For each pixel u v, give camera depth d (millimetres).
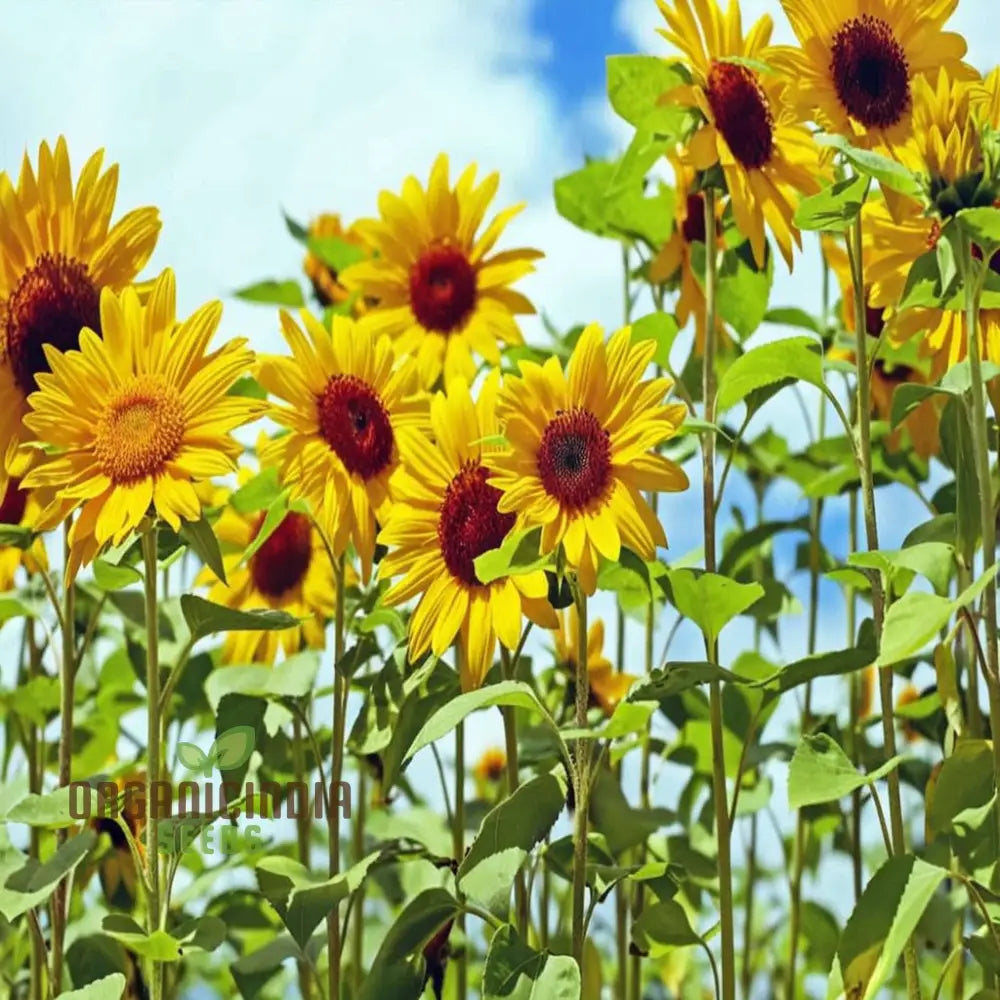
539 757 2213
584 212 2268
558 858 2057
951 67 2023
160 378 1940
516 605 1979
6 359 2020
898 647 1833
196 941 1974
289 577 2324
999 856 1932
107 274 2039
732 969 1996
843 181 1956
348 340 2090
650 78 2033
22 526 2078
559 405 1933
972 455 1968
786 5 2008
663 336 2127
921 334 2096
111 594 2305
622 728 1906
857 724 2266
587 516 1917
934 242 2000
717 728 2008
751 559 2455
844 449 2328
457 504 2000
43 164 2023
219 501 2338
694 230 2260
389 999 1984
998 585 2045
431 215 2377
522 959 1898
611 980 2586
